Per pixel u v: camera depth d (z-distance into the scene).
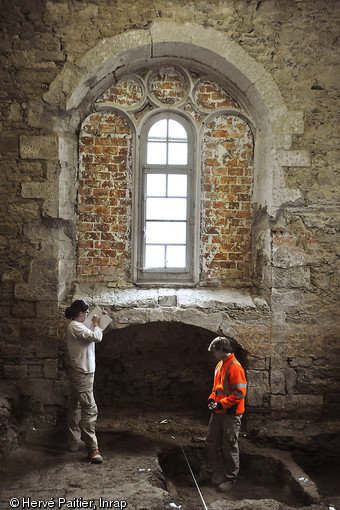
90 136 5.18
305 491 3.87
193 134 5.29
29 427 4.72
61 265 4.86
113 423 5.12
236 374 4.11
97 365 5.47
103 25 4.64
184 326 5.22
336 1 4.73
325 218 4.84
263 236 5.02
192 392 5.57
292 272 4.86
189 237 5.38
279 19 4.75
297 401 4.91
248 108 5.16
